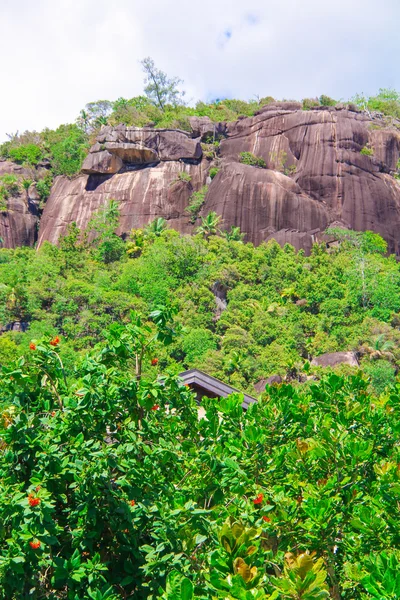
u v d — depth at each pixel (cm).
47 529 782
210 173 10012
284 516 863
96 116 11575
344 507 899
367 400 1106
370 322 7019
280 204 9238
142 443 914
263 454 994
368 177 9769
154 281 7812
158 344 1036
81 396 920
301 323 7150
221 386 1834
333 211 9481
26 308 7362
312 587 607
